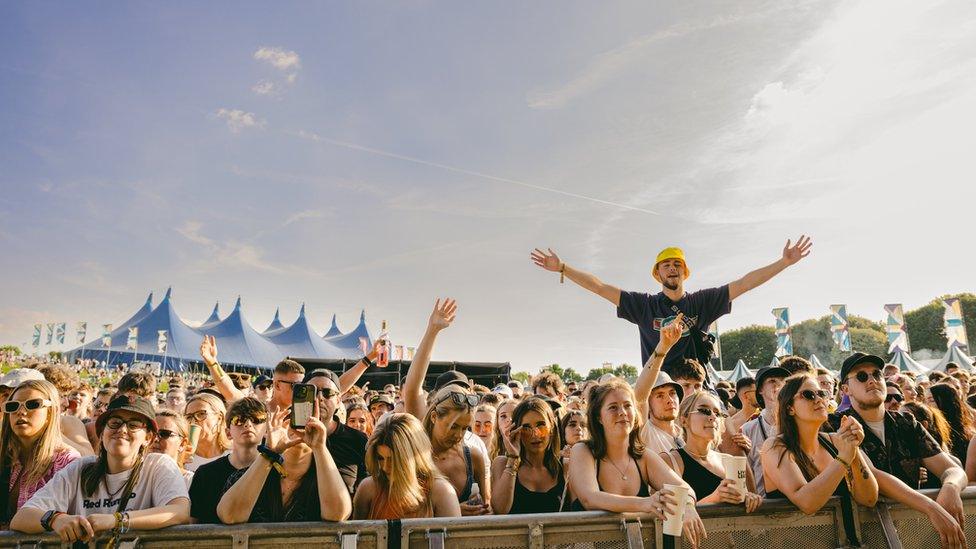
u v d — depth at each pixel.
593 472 3.58
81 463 3.38
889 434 4.19
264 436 3.45
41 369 6.50
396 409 6.89
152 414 3.43
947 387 5.38
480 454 4.68
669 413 4.77
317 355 45.84
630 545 3.14
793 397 3.66
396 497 3.46
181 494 3.25
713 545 3.25
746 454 4.86
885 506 3.50
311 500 3.38
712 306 5.65
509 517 3.10
